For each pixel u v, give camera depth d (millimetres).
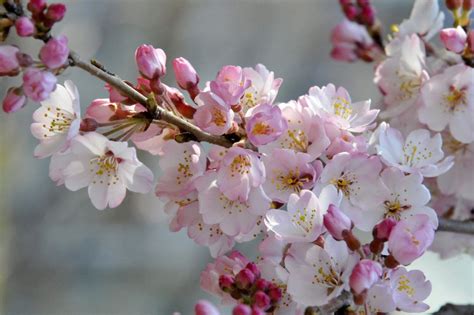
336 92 593
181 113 581
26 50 1024
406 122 638
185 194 579
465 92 622
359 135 593
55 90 571
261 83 590
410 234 551
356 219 578
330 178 576
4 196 1279
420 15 652
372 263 538
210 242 590
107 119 575
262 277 572
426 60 641
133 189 580
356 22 702
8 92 555
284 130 569
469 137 621
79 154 575
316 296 554
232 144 577
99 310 1313
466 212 657
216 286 578
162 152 591
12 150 1289
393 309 542
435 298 875
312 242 562
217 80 576
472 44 616
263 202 568
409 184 579
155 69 574
